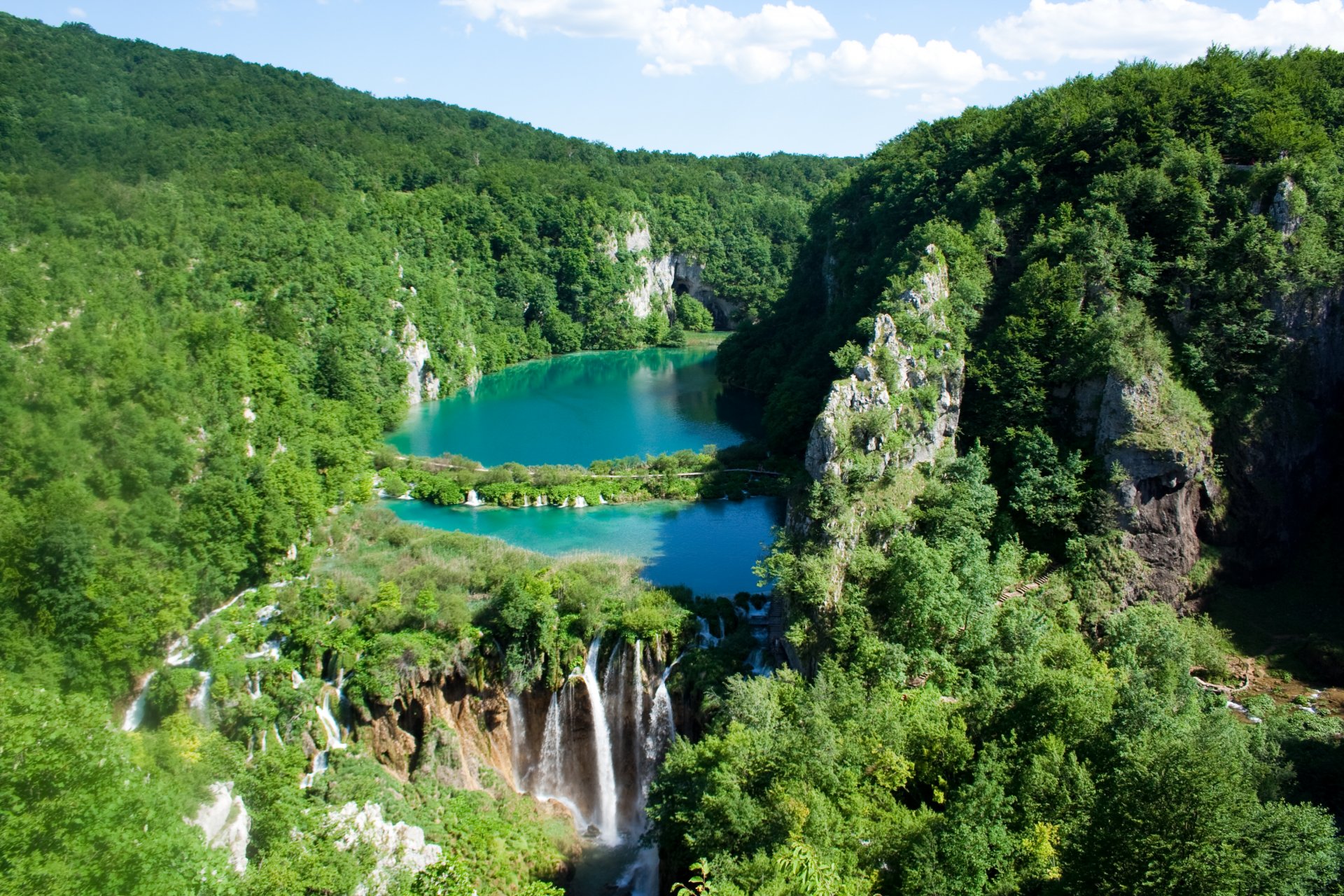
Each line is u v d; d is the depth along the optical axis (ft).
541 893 147.43
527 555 320.29
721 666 260.42
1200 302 304.09
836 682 222.48
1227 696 249.55
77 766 139.64
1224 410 295.07
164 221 462.19
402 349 642.63
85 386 308.19
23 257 353.72
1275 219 302.04
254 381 380.37
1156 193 315.58
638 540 364.99
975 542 258.78
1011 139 412.77
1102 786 163.12
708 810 186.29
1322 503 307.78
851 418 281.95
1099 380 293.23
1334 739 213.66
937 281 330.75
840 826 165.27
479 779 259.80
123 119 572.51
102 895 127.44
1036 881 144.77
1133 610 256.32
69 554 252.21
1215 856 124.98
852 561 253.24
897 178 504.84
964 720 197.36
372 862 190.49
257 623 275.59
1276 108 331.57
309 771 246.27
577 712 271.28
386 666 256.93
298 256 553.64
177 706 243.81
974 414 314.35
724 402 636.89
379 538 345.72
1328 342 304.30
